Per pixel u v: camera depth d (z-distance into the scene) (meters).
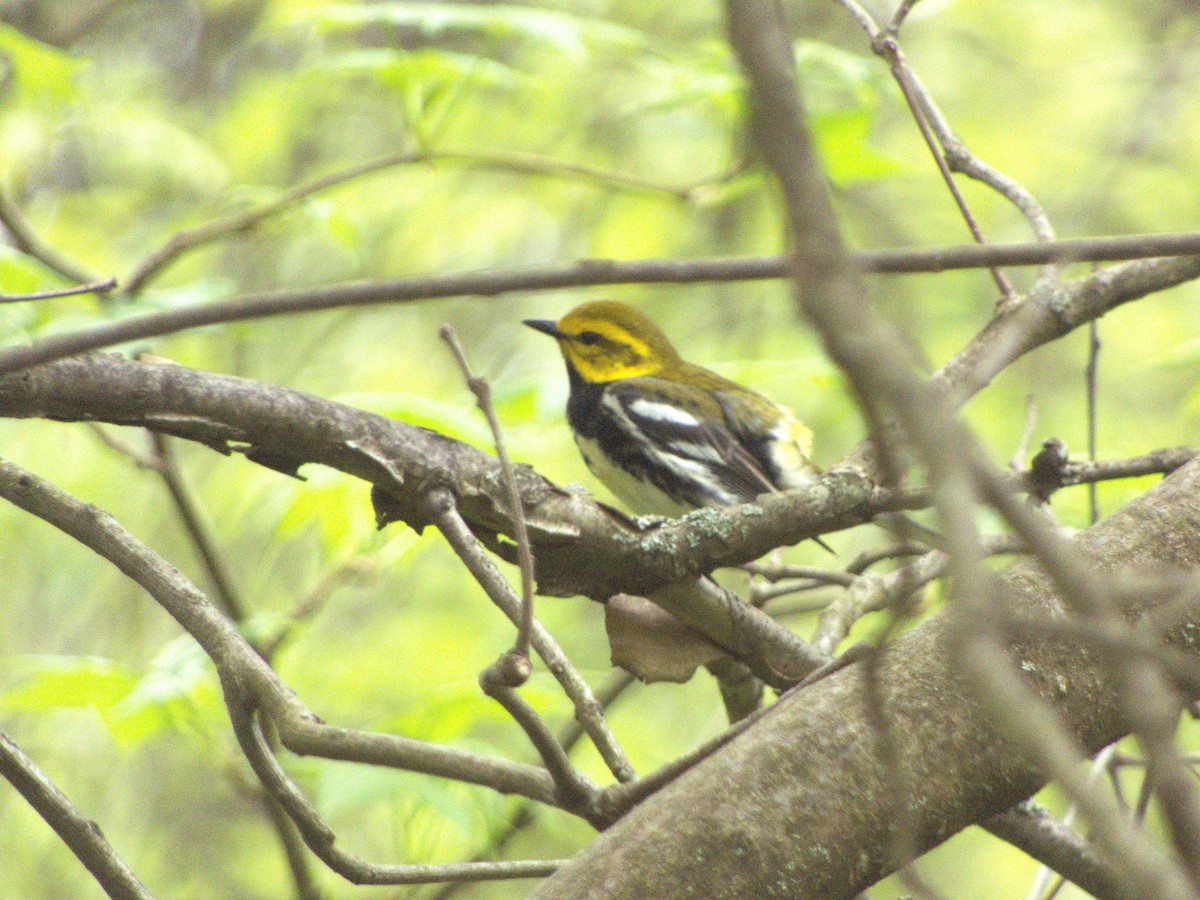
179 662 9.17
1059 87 21.34
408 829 8.45
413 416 8.96
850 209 11.44
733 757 4.39
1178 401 18.66
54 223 17.22
